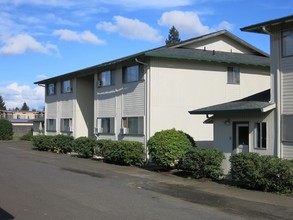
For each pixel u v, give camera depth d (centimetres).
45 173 1919
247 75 2703
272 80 1650
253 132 1714
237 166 1509
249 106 1694
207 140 2528
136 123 2528
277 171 1374
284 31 1611
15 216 991
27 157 2861
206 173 1736
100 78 3019
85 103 3541
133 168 2222
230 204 1195
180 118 2459
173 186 1565
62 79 3750
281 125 1602
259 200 1262
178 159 2006
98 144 2688
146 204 1179
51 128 4006
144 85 2444
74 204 1156
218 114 1853
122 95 2692
